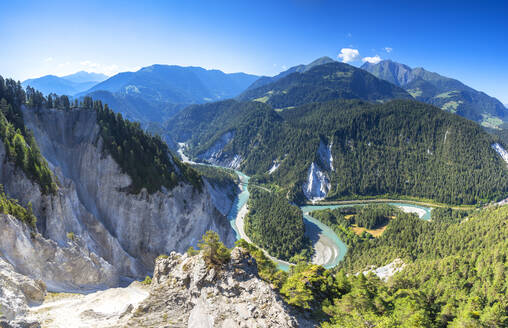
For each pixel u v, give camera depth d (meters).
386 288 62.66
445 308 51.78
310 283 49.78
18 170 62.03
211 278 36.88
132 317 37.91
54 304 45.50
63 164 87.69
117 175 87.50
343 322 37.72
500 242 85.44
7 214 50.16
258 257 49.91
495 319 48.19
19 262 49.81
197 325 34.78
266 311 33.78
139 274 83.00
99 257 68.88
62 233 64.50
